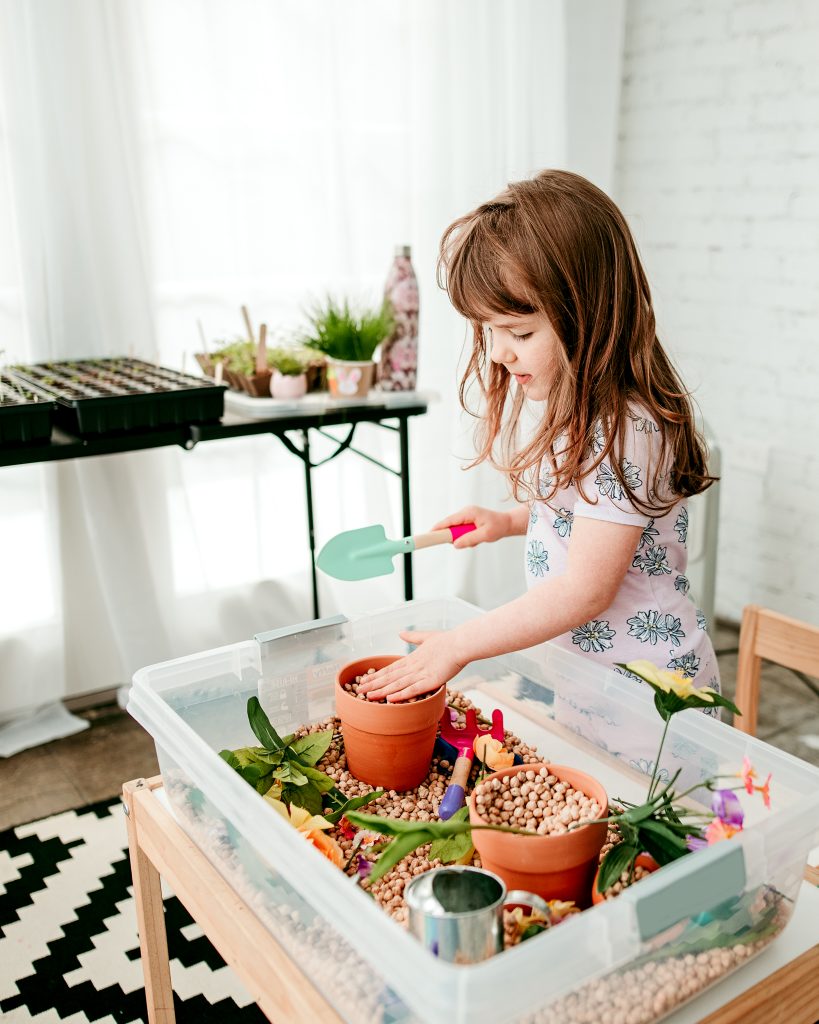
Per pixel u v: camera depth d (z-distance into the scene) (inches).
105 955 58.7
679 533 46.4
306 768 35.5
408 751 36.9
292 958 29.1
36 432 64.2
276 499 99.3
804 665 47.1
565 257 39.3
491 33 95.9
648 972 27.0
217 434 70.4
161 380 73.5
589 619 40.7
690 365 109.7
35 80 77.1
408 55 95.3
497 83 97.7
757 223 99.7
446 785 37.8
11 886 65.7
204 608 96.3
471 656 38.9
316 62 91.5
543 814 31.9
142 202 86.0
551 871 28.6
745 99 98.5
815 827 29.3
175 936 59.7
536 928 27.1
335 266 97.2
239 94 89.3
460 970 22.4
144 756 83.2
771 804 32.0
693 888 25.9
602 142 108.7
